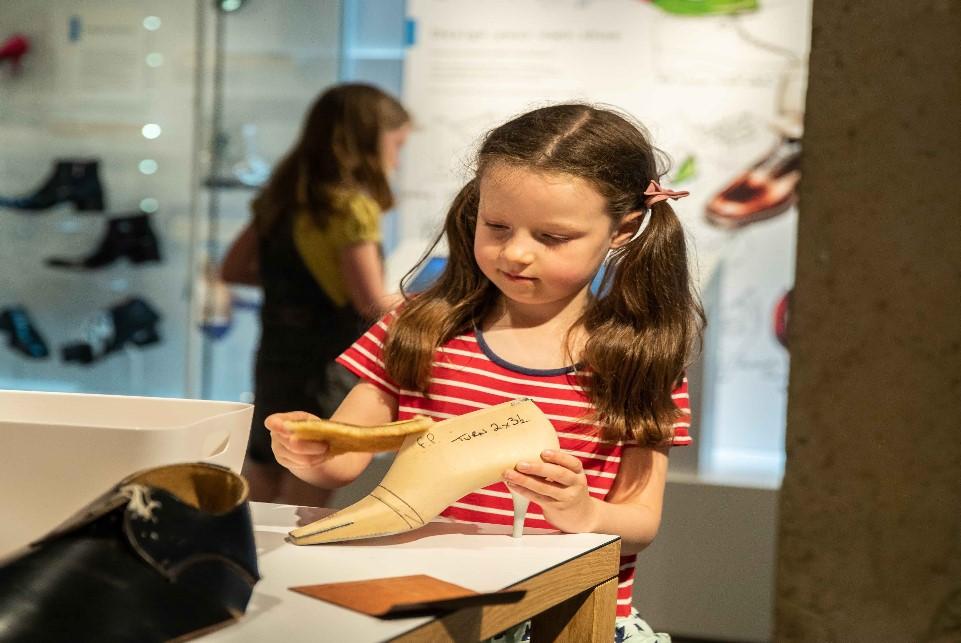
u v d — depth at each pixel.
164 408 0.99
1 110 3.88
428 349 1.23
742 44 3.69
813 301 1.14
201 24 3.77
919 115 1.09
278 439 0.99
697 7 3.70
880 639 1.14
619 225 1.19
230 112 3.80
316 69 3.80
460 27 3.83
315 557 0.86
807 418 1.15
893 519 1.13
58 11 3.83
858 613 1.14
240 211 3.79
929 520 1.11
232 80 3.79
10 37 3.85
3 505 0.81
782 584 1.18
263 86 3.79
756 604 2.69
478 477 0.95
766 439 3.77
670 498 2.74
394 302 1.52
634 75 3.75
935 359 1.10
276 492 2.55
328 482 1.17
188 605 0.67
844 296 1.13
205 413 0.98
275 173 2.59
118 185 3.85
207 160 3.79
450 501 0.94
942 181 1.09
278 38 3.78
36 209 3.85
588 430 1.19
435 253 2.49
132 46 3.81
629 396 1.18
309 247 2.51
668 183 3.75
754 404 3.78
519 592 0.75
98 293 3.89
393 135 2.62
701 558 2.72
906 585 1.13
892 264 1.11
